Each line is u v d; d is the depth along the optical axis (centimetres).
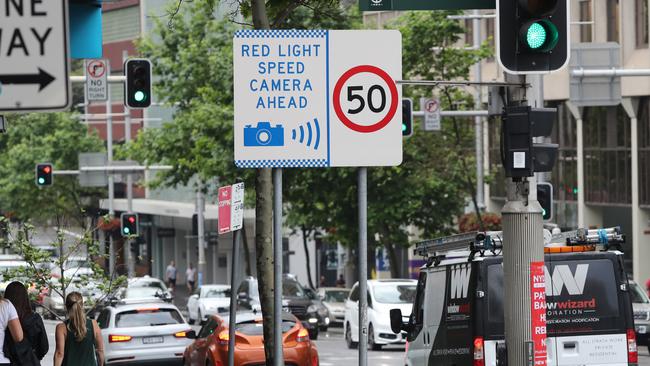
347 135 2444
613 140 11406
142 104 6266
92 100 7462
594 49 6731
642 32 10844
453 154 10381
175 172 12412
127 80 6266
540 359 2853
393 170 10138
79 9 1922
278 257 2506
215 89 11888
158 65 12506
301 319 10550
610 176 11462
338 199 10619
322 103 2442
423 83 2884
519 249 2852
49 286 5241
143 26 18812
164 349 7012
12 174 16912
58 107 1669
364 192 2456
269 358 3562
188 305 13000
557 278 3656
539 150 2834
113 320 7038
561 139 12344
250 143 2431
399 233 10662
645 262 11038
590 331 3650
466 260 3744
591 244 3681
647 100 10881
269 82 2433
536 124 2833
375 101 2450
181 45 12462
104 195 16988
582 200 11900
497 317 3634
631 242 11544
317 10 4028
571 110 11962
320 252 16675
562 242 3797
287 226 13062
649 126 10856
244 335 5928
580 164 11900
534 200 2869
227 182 11425
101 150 17212
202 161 11375
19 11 1662
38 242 14275
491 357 3631
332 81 2442
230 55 11794
